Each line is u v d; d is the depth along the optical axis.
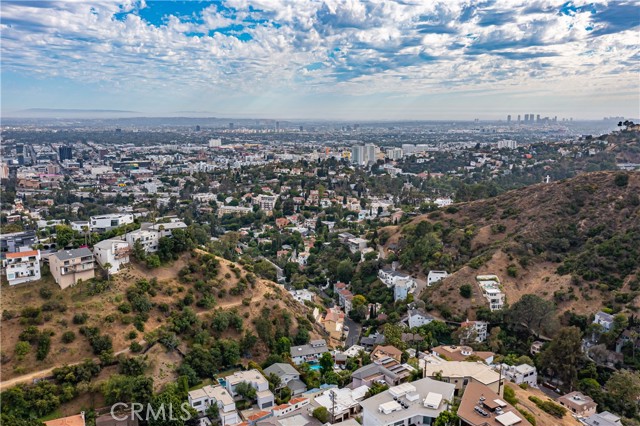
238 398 116.94
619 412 125.19
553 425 102.75
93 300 132.25
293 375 126.75
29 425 97.12
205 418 110.12
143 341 128.38
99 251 145.12
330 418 98.94
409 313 170.88
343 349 156.62
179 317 140.12
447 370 112.06
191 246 166.25
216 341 139.00
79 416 104.88
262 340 146.88
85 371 113.81
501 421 85.00
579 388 133.25
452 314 170.88
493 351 151.75
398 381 112.25
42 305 126.06
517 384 127.94
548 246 196.50
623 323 146.25
